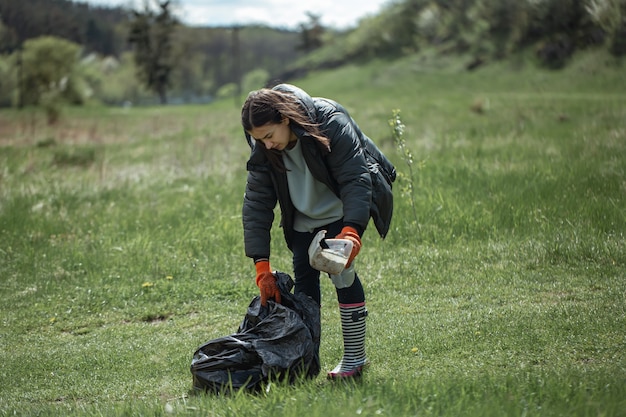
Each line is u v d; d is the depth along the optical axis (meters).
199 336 7.86
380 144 20.44
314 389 5.11
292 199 5.57
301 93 5.31
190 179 16.06
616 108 24.69
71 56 85.88
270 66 185.50
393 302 8.26
